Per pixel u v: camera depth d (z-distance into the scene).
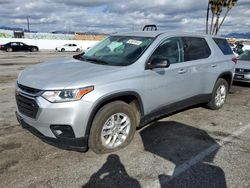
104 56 4.70
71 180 3.29
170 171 3.57
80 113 3.50
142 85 4.21
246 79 9.50
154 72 4.38
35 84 3.63
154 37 4.74
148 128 5.05
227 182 3.35
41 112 3.48
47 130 3.55
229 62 6.42
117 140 4.09
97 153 3.93
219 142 4.54
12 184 3.17
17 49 35.47
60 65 4.39
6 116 5.50
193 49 5.43
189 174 3.51
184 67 5.00
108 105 3.84
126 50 4.62
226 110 6.46
